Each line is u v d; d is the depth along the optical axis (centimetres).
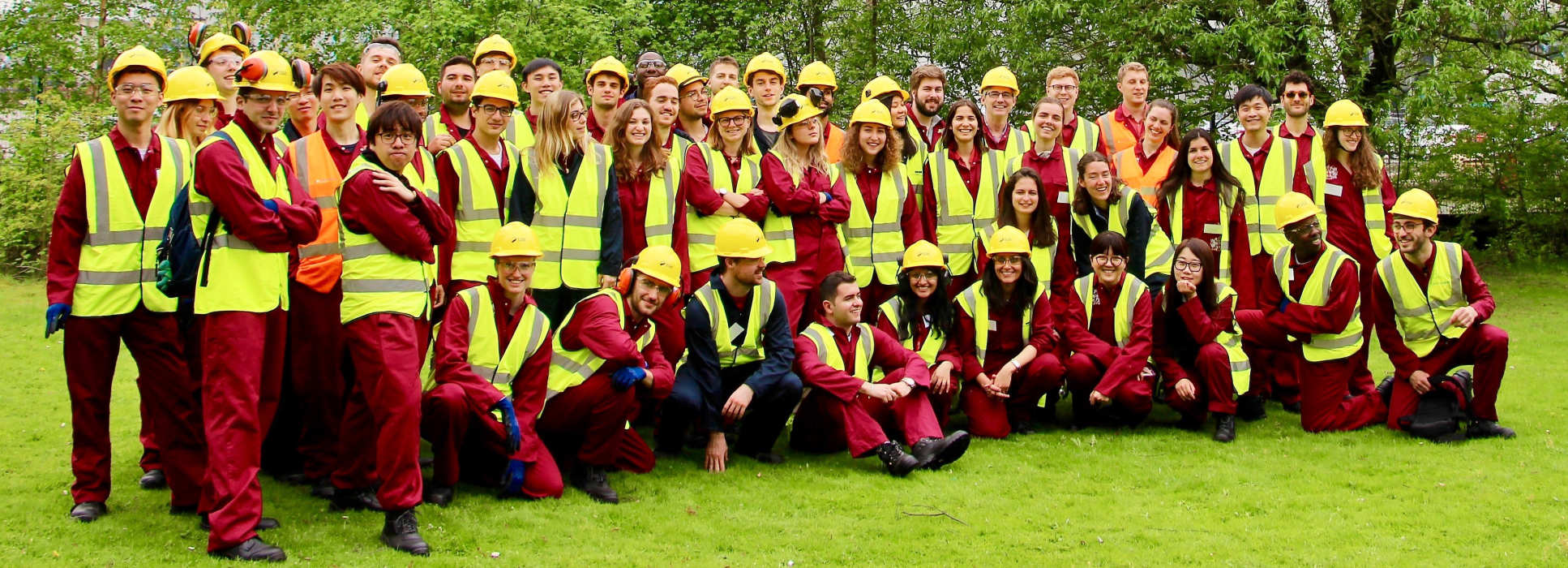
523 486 572
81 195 518
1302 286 749
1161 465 651
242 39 673
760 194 739
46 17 1683
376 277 504
